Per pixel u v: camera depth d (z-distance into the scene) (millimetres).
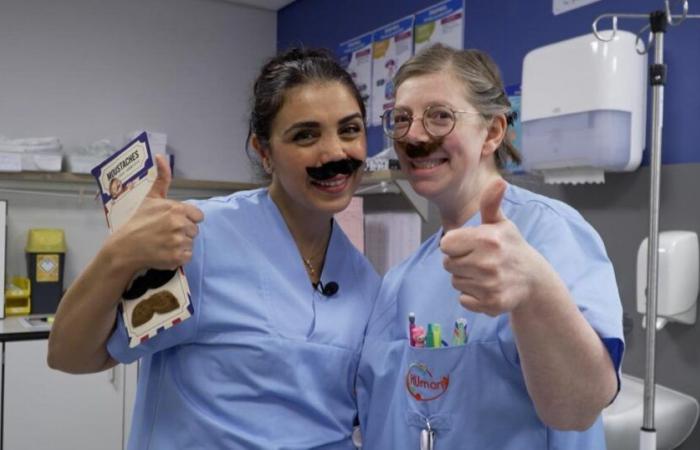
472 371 903
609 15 1312
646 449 1229
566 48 1563
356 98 985
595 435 929
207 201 1070
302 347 991
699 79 1513
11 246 2795
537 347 674
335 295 1093
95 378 2449
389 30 2596
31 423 2342
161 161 812
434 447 924
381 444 1006
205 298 971
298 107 945
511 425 885
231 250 1006
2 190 2770
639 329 1578
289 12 3336
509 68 2023
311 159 954
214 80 3270
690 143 1530
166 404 978
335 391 1034
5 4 2773
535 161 1662
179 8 3168
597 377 707
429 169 947
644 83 1562
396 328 1037
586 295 784
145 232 781
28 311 2715
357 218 2248
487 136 980
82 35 2934
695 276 1476
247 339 962
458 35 2240
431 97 926
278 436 959
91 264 815
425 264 1064
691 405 1462
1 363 2295
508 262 608
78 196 2922
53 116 2877
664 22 1276
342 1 2908
